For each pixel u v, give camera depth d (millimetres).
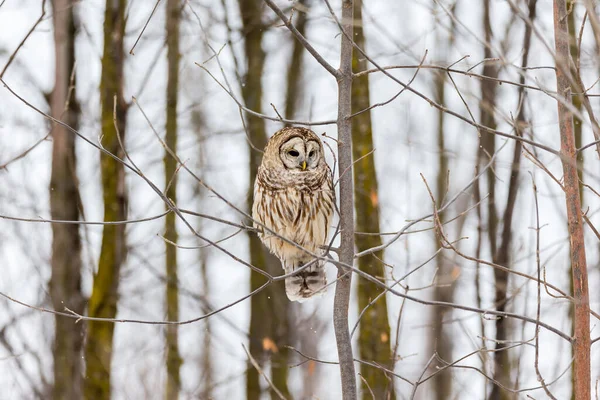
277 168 11922
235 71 17391
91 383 15070
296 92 19250
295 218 11922
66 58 15477
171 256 16531
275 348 15477
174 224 16594
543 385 7660
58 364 15461
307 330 18250
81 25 16031
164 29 16656
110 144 15320
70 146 15719
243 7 17797
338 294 8727
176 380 16125
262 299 17703
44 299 15641
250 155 17734
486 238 15133
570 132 7977
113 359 15727
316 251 12125
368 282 14828
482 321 11148
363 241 14828
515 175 13555
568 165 7969
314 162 11891
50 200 15750
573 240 7961
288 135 11938
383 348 14672
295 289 12305
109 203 15445
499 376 12461
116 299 15477
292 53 19406
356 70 14703
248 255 19219
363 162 14930
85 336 15766
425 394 17453
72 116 15727
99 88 15875
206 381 17812
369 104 15023
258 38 17812
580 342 7863
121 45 15523
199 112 19547
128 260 16703
